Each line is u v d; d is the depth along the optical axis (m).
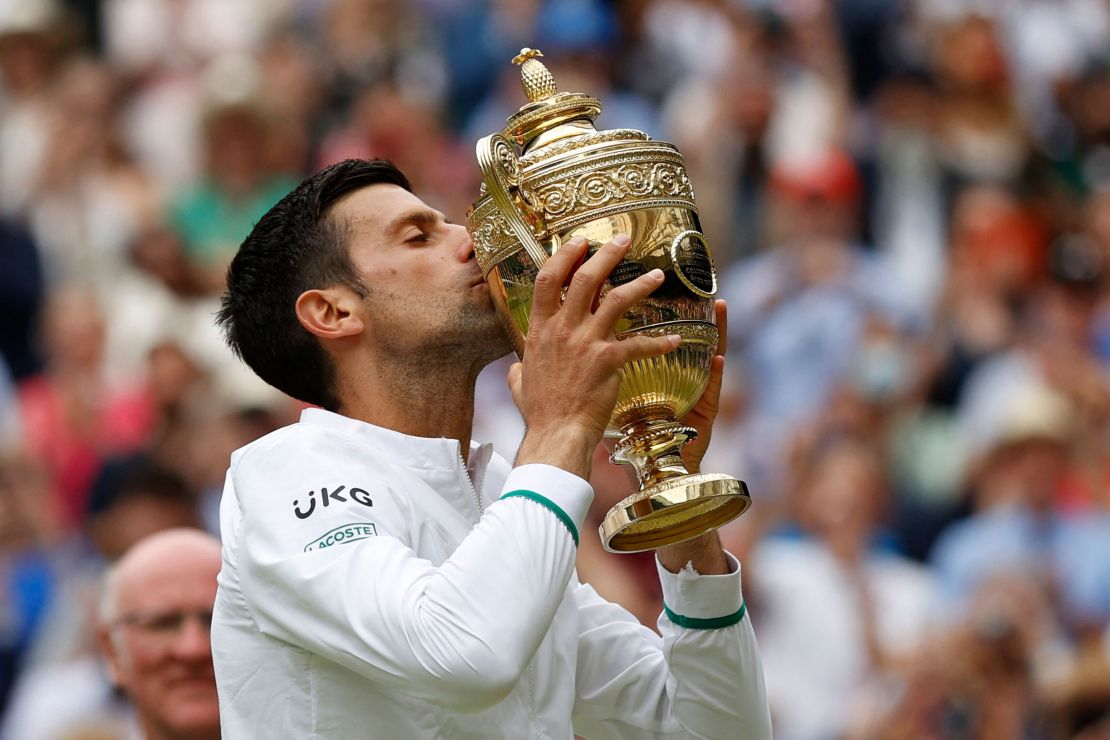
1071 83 33.78
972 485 24.31
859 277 27.48
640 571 18.50
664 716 10.28
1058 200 30.50
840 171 29.09
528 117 9.60
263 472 9.27
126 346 26.58
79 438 25.89
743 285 27.83
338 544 8.91
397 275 9.82
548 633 9.73
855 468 22.23
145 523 19.78
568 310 9.05
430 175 30.14
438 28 33.50
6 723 20.80
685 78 31.80
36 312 29.02
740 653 10.04
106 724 19.23
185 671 13.22
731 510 9.47
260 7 34.69
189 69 33.72
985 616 19.48
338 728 9.11
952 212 30.05
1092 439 25.39
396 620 8.56
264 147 29.03
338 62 32.81
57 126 31.14
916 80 31.23
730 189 29.17
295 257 10.04
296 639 8.98
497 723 9.29
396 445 9.66
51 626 21.70
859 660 20.80
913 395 26.36
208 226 28.38
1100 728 19.41
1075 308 26.48
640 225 9.22
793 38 31.59
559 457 8.90
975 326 27.55
